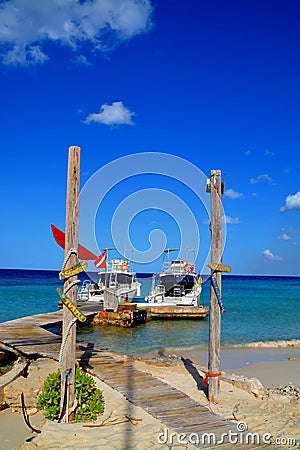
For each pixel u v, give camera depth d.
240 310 37.00
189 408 7.63
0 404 8.11
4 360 13.30
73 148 6.94
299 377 13.34
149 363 12.65
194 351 17.94
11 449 6.35
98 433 6.52
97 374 9.79
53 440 6.27
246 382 9.66
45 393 7.23
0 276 102.25
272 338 22.05
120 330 24.11
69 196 6.89
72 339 7.06
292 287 92.00
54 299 40.56
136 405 7.73
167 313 28.34
